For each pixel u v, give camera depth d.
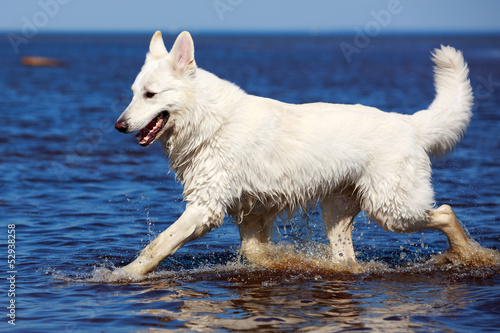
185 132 5.86
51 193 9.36
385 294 5.36
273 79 36.38
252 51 99.56
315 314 4.81
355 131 6.04
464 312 4.84
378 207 6.14
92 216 8.16
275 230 6.68
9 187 9.63
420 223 6.26
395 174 6.06
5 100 22.38
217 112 5.80
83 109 20.20
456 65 6.57
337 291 5.46
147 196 9.32
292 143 5.98
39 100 22.73
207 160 5.87
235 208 6.19
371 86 31.45
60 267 6.11
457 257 6.40
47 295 5.25
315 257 6.51
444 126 6.44
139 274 5.81
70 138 14.48
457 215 8.26
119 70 44.97
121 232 7.48
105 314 4.79
